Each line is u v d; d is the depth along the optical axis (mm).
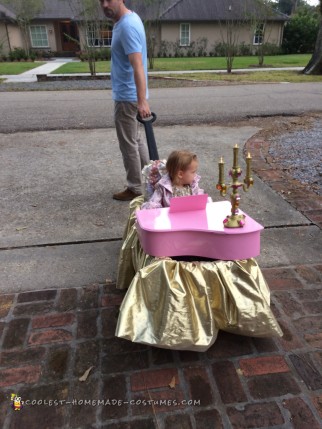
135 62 3090
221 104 8820
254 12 19609
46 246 3021
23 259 2844
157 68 17797
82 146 5699
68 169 4727
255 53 26750
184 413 1689
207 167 4723
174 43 27172
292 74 14672
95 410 1707
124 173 4570
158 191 2326
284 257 2834
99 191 4051
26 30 28016
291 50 28266
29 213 3568
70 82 13547
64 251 2945
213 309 1974
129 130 3525
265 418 1663
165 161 2527
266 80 12828
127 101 3400
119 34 3139
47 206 3709
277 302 2357
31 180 4379
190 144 5684
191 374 1875
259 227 1951
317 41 14312
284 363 1931
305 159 4965
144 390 1795
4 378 1860
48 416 1685
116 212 3570
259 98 9477
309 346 2031
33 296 2438
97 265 2764
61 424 1653
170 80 13453
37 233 3213
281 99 9281
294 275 2619
